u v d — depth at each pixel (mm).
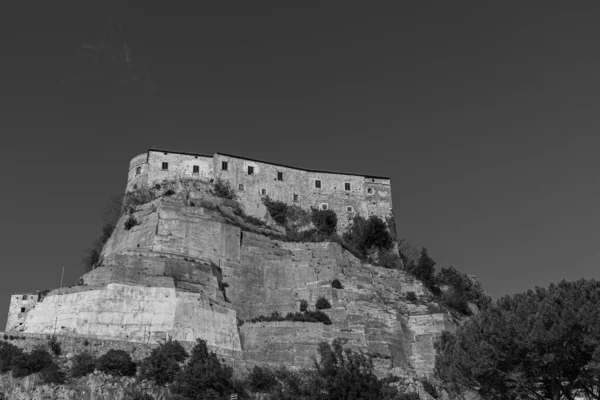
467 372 54750
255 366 70375
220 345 73062
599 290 53344
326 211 102125
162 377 63469
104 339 66625
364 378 61188
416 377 78000
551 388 51688
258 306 83688
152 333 69750
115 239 87250
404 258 103688
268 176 101062
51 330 69625
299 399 60375
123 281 72938
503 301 57625
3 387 60219
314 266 87688
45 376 61219
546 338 49406
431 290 100000
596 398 52094
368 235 100812
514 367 51812
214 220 86812
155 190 95000
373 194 106562
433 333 84312
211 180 98000
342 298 84125
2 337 64500
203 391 62344
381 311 84375
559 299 52500
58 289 72812
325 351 66312
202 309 73562
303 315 80312
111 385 62031
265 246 88562
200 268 79250
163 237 82625
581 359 50281
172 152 98375
